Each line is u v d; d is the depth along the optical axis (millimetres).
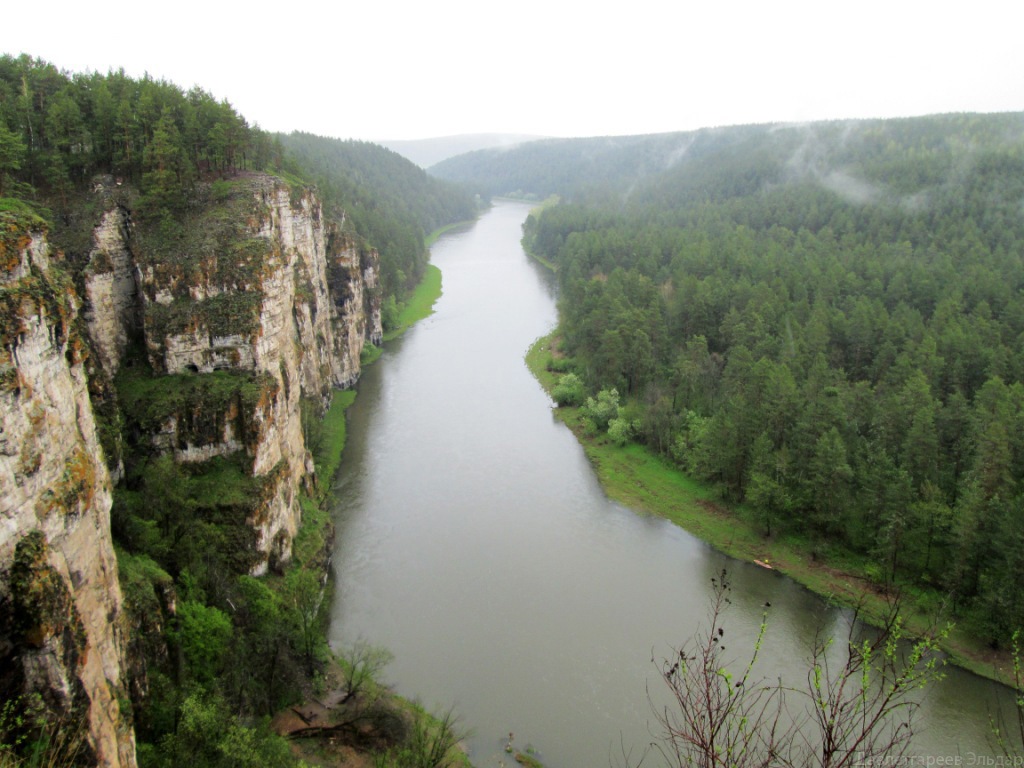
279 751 41125
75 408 33125
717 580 67938
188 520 54781
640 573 69000
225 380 61406
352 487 83875
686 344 111812
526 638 59188
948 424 76000
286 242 81938
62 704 28078
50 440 30094
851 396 84062
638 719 50844
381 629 59844
